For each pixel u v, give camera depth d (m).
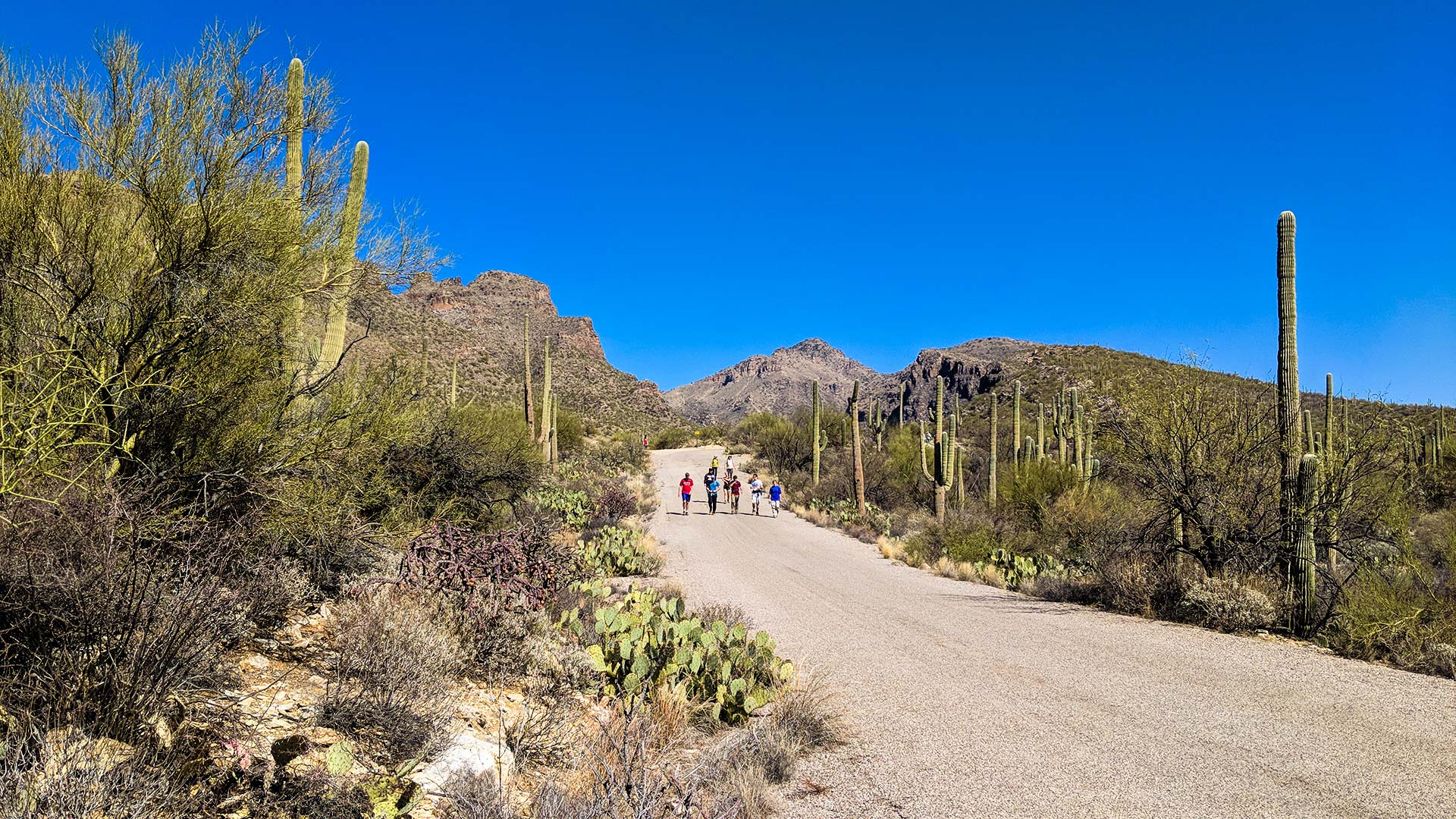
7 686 2.83
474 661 5.17
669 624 6.71
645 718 4.75
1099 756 4.86
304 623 4.89
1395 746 4.94
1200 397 10.67
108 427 4.61
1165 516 11.02
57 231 4.80
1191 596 9.55
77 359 4.55
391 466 8.02
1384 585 8.20
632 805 3.43
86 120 5.00
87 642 3.05
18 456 3.64
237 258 5.46
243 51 5.71
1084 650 8.08
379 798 3.03
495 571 5.73
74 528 3.38
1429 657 7.03
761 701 5.82
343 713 3.64
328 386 6.50
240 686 3.71
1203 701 6.07
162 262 5.18
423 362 8.79
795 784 4.48
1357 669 7.09
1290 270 9.37
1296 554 8.84
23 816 2.29
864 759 4.88
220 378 5.33
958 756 4.91
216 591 3.69
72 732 2.75
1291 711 5.75
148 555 3.62
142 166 5.11
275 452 5.54
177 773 2.84
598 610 6.85
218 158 5.39
